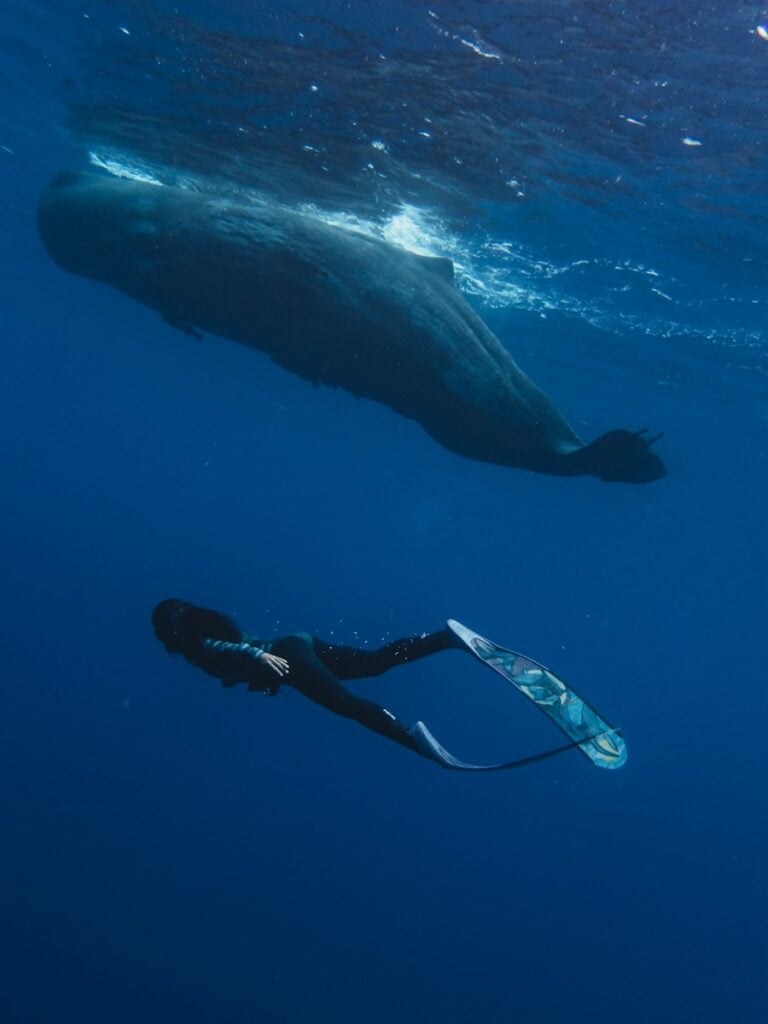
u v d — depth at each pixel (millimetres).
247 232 10367
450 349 10344
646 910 26875
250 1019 17016
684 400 24797
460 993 19797
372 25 10062
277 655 4676
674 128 10422
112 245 11383
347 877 23281
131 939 18422
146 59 12867
